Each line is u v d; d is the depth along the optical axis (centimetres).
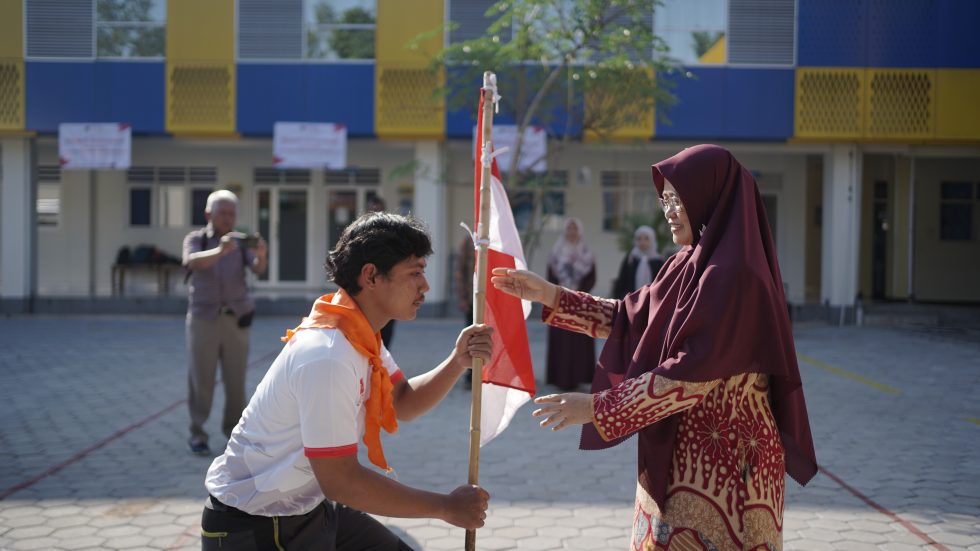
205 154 1962
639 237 906
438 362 1057
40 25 1602
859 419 735
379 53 1586
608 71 1037
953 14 1540
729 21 1563
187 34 1598
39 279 1936
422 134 1594
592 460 595
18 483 524
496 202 284
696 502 228
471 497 224
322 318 219
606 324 274
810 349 1235
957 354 1180
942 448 629
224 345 596
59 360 1065
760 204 238
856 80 1559
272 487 216
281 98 1600
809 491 518
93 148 1596
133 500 492
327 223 1980
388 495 211
